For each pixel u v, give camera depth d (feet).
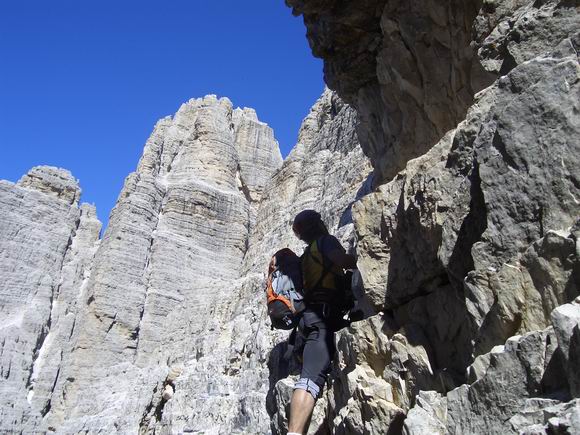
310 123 200.34
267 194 199.52
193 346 142.41
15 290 191.11
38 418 162.91
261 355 99.30
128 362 181.37
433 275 18.74
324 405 32.04
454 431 13.21
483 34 19.98
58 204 224.53
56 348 182.91
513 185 13.56
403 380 18.95
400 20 26.13
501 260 13.61
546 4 16.08
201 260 215.72
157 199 222.48
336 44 31.32
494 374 12.30
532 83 14.02
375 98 33.06
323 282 15.38
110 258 196.54
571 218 12.18
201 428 102.27
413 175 20.39
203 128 258.78
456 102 23.80
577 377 10.00
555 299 11.88
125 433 127.34
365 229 23.13
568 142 12.48
